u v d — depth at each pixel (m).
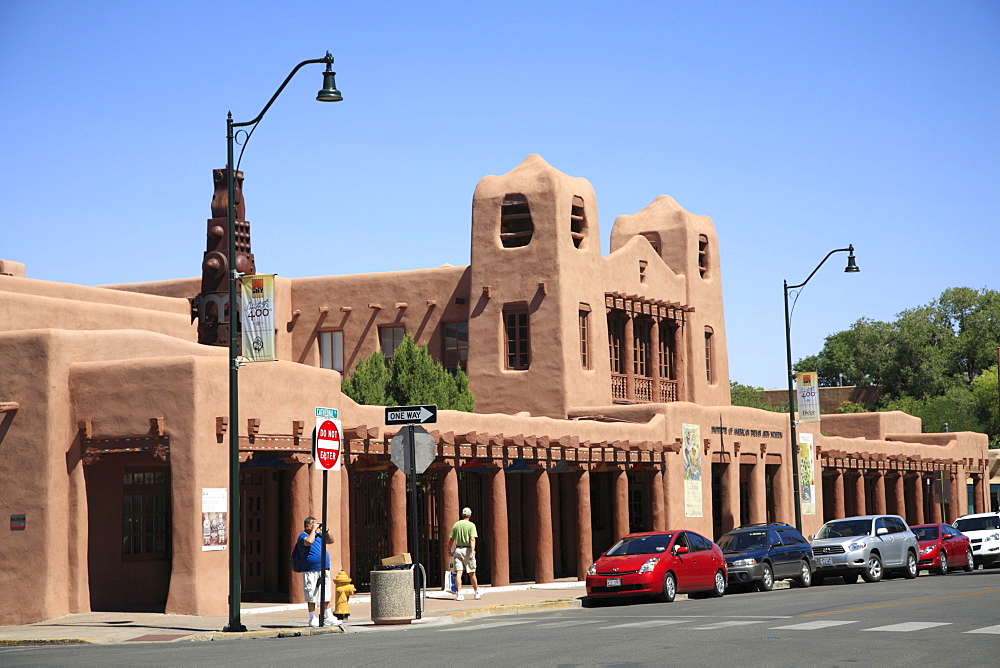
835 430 60.34
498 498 32.62
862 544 34.03
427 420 23.25
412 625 22.33
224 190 35.97
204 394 25.25
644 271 45.16
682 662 14.75
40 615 24.78
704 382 47.75
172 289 44.38
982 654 15.30
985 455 63.09
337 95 21.47
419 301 42.66
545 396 39.91
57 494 25.31
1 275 32.84
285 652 17.05
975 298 98.00
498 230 41.38
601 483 41.09
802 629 18.66
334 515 28.12
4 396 25.64
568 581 35.28
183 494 24.95
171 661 16.17
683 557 28.20
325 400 28.38
